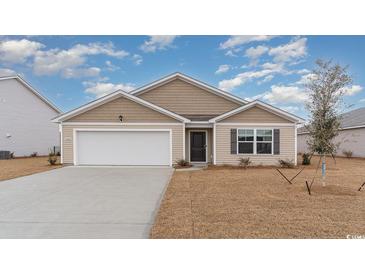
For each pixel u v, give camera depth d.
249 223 5.30
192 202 7.01
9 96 24.22
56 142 30.00
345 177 11.20
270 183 9.81
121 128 16.11
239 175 12.05
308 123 9.09
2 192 8.58
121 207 6.70
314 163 17.59
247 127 15.83
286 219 5.52
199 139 17.22
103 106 16.19
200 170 14.02
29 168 15.03
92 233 4.93
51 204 7.02
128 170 14.09
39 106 27.64
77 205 6.91
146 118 16.11
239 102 18.08
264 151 15.81
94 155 16.23
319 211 6.06
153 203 7.10
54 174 12.59
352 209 6.21
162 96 18.20
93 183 10.16
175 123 16.05
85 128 16.14
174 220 5.52
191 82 18.16
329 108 8.48
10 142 24.27
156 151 16.14
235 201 7.07
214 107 18.14
